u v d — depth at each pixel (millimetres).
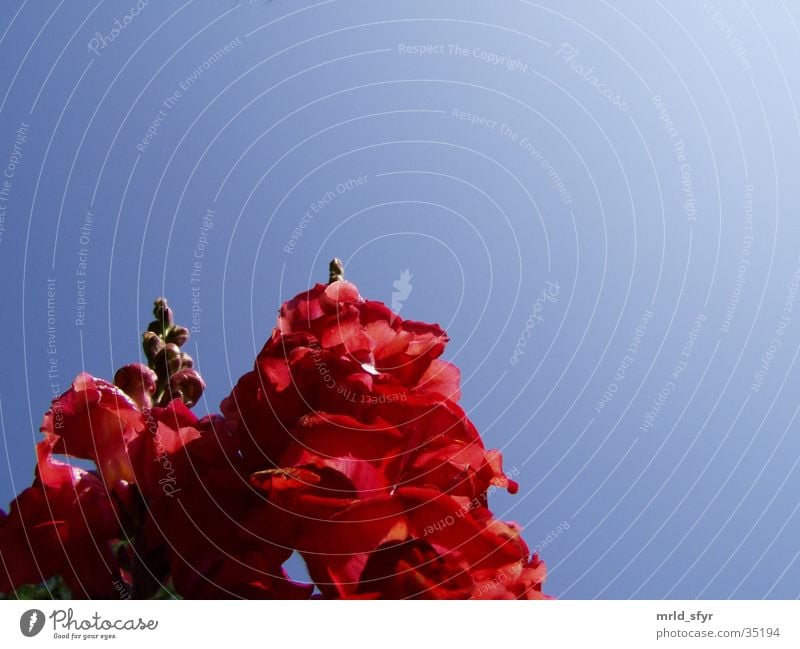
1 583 478
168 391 542
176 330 582
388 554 472
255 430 486
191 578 474
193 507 479
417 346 503
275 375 486
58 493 485
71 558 482
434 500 469
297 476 466
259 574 470
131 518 488
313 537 466
